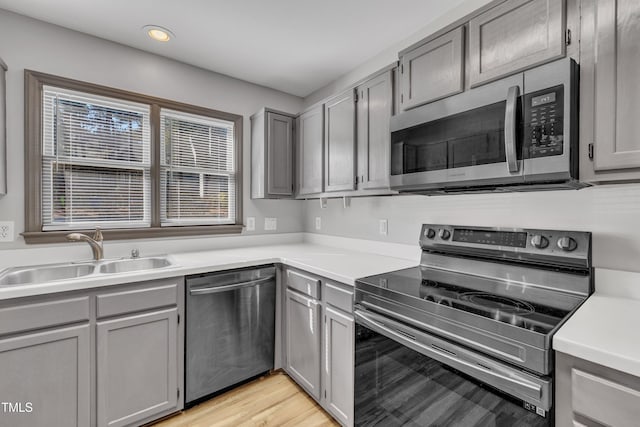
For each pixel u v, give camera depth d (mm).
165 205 2379
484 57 1346
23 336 1353
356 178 2062
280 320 2197
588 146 1059
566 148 1063
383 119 1854
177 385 1770
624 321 970
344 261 2002
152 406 1683
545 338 867
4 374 1321
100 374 1532
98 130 2100
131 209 2229
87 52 2035
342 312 1651
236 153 2705
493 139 1266
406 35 2070
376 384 1424
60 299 1432
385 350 1381
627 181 1092
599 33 1021
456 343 1095
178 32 2020
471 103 1336
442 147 1455
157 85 2303
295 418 1767
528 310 1086
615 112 993
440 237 1771
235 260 2027
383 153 1853
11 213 1806
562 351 841
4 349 1313
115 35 2049
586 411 808
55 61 1931
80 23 1921
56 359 1428
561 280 1317
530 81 1157
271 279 2148
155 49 2227
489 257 1562
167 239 2348
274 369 2182
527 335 903
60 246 1940
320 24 1943
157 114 2303
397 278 1558
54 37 1929
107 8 1778
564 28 1110
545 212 1445
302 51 2268
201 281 1845
